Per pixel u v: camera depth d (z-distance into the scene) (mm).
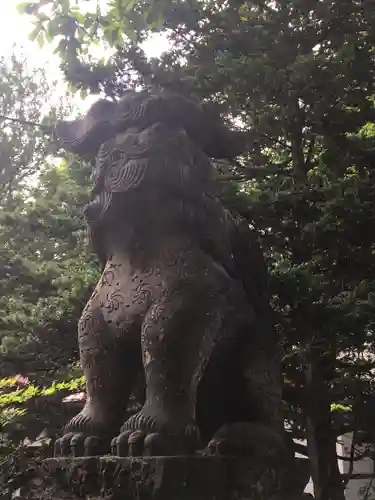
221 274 2318
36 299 4961
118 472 1878
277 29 3719
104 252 2424
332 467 3703
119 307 2256
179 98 2361
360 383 3863
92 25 3395
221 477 1949
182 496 1846
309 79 3508
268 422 2383
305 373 3826
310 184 3619
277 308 3438
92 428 2145
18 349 4410
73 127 2551
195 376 2131
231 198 3471
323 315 3289
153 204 2258
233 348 2373
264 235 3639
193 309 2148
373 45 3750
